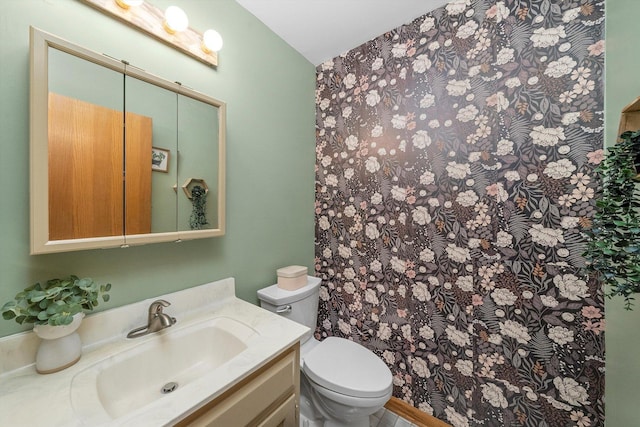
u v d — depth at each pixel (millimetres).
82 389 606
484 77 1108
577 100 923
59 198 688
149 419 513
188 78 1022
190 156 1006
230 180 1205
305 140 1672
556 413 981
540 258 1002
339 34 1439
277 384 785
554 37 960
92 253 788
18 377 631
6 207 646
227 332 916
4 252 644
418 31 1293
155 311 865
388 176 1411
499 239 1087
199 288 1063
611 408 851
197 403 556
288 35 1450
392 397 1408
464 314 1179
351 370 1131
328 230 1694
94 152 758
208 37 1009
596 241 568
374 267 1475
